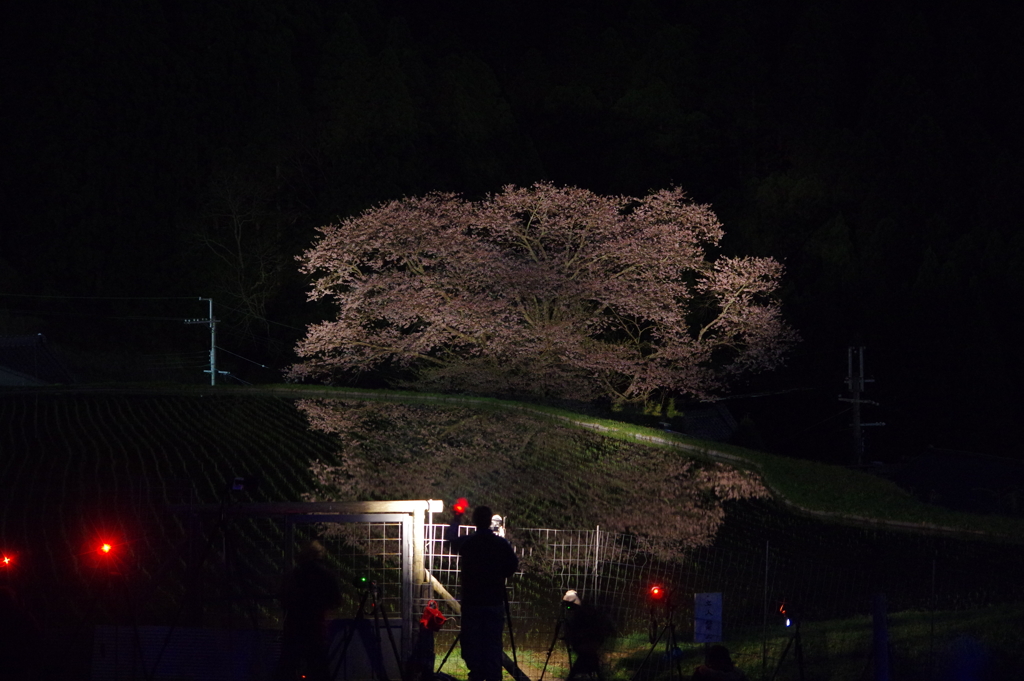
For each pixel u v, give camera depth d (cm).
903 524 2381
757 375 5659
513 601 1445
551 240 4362
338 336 4116
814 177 7019
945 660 1126
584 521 2153
